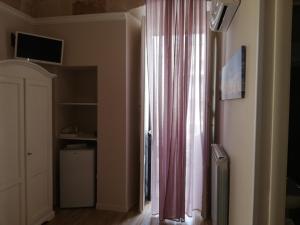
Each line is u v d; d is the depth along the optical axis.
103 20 3.01
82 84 3.62
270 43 1.04
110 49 3.01
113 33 3.00
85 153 3.17
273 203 1.06
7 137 2.26
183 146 2.86
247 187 1.27
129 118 3.12
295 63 1.06
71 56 3.12
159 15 2.85
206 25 2.78
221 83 2.55
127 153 3.07
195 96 2.87
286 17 1.01
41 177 2.74
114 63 3.01
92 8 3.31
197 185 3.03
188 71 2.80
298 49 1.06
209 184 2.89
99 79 3.07
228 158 1.95
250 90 1.23
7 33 2.81
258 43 1.05
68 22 3.11
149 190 3.33
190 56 2.79
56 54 3.01
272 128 1.05
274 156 1.05
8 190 2.29
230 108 1.96
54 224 2.79
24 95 2.45
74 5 3.36
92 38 3.06
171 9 2.80
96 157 3.25
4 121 2.23
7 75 2.23
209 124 2.85
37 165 2.66
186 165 2.91
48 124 2.84
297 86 1.06
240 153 1.48
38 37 2.86
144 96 2.98
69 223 2.82
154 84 2.87
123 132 3.03
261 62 1.05
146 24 2.88
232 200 1.77
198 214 3.03
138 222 2.85
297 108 1.07
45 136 2.79
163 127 2.89
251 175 1.18
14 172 2.35
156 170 2.96
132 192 3.27
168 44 2.81
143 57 2.94
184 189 2.88
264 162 1.07
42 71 2.68
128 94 3.07
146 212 3.09
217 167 1.94
